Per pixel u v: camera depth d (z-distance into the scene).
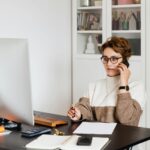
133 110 2.11
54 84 3.86
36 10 3.53
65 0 3.98
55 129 1.93
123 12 3.77
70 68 4.11
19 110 1.84
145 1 3.54
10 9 3.20
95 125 1.99
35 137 1.77
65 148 1.53
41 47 3.62
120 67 2.19
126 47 2.20
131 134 1.78
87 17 4.01
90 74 3.93
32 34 3.49
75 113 2.15
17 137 1.77
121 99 2.12
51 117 2.23
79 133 1.83
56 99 3.90
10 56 1.76
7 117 1.96
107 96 2.28
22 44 1.71
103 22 3.84
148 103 3.53
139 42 3.65
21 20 3.34
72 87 4.12
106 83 2.35
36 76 3.56
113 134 1.78
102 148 1.54
